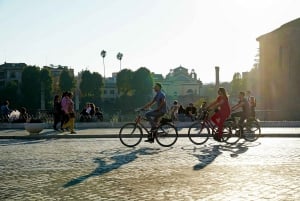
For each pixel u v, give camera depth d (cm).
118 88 10219
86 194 710
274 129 2258
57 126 2573
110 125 2653
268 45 5378
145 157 1164
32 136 1912
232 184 776
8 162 1097
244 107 1609
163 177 854
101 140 1759
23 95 8869
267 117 3606
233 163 1031
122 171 934
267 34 5353
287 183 781
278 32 5172
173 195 693
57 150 1372
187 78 13575
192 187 754
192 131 1520
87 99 9650
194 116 2698
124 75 10100
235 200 655
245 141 1633
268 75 5372
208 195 689
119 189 746
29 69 8819
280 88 5194
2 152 1331
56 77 11369
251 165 998
